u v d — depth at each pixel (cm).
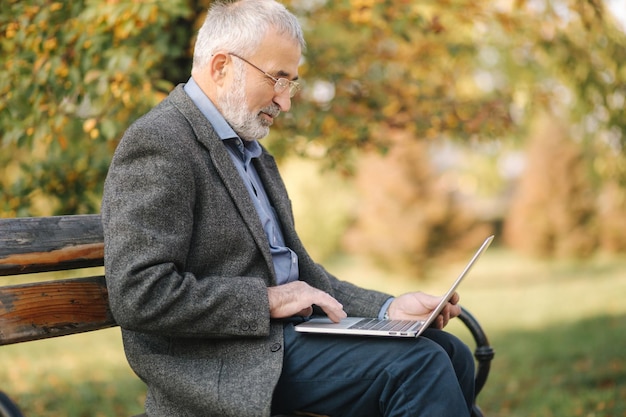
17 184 385
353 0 405
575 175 1720
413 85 498
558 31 506
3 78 345
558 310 1009
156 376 218
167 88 369
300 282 230
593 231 1716
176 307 205
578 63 512
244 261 228
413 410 210
